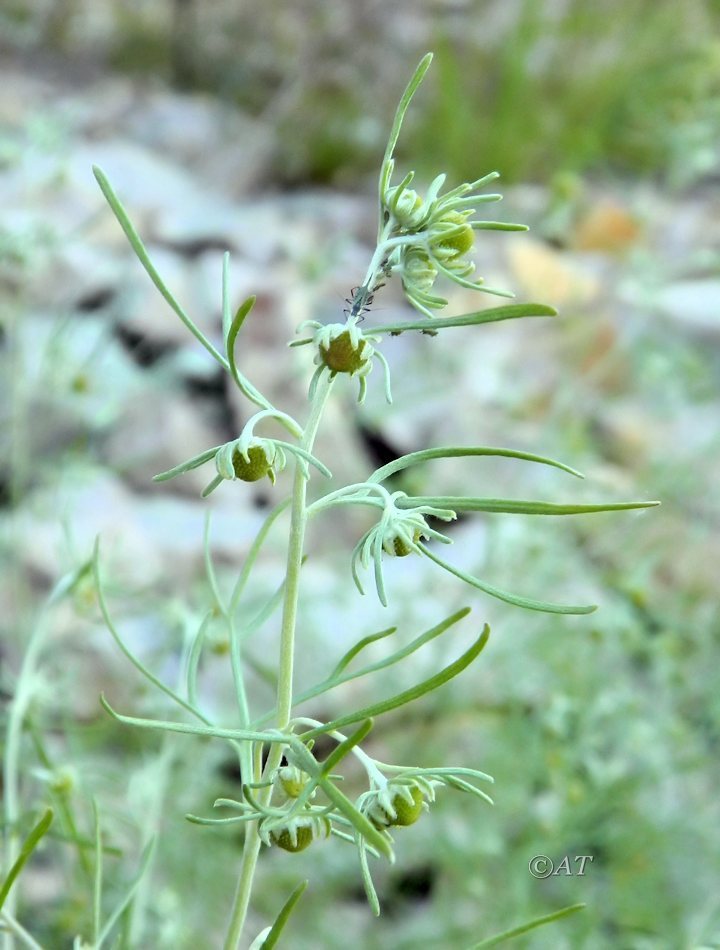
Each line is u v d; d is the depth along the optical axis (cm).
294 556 21
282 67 116
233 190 101
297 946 42
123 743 44
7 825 28
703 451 59
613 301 77
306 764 19
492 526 51
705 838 44
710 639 50
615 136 104
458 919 43
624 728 45
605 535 57
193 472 61
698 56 101
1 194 73
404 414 65
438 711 48
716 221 92
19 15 121
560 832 41
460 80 110
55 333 50
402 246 21
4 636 47
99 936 25
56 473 50
